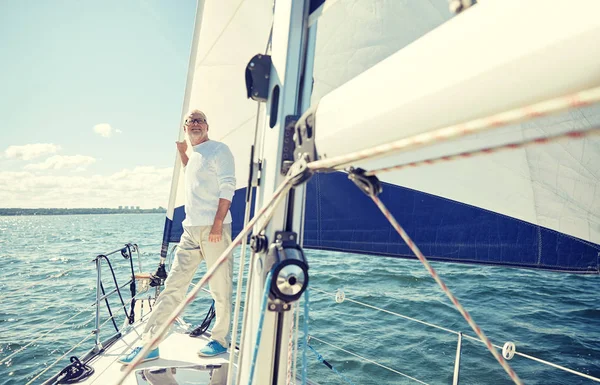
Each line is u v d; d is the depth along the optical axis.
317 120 0.78
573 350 5.22
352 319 6.19
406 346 5.25
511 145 0.39
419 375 4.58
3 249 26.20
